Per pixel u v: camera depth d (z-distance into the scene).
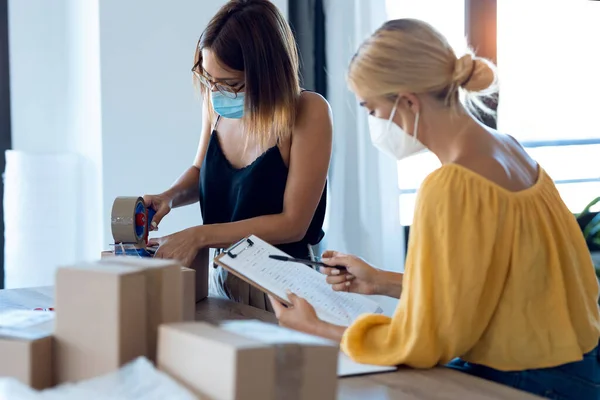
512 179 1.25
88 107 3.10
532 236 1.22
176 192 2.21
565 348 1.23
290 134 2.00
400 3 3.41
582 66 3.87
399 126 1.28
